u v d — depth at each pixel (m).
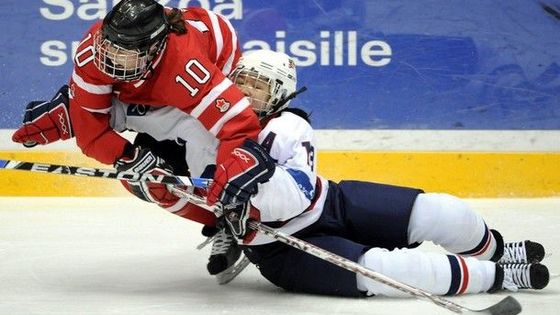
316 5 22.19
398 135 22.53
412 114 22.55
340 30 22.28
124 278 13.75
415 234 12.49
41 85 22.16
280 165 11.91
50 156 21.95
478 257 12.87
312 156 12.13
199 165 12.42
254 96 12.29
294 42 22.27
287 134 11.92
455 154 22.55
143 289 13.02
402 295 12.36
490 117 22.62
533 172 22.64
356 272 11.64
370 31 22.34
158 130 12.41
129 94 11.98
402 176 22.48
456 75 22.55
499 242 13.10
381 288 12.00
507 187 22.61
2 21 21.95
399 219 12.28
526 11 22.53
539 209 20.80
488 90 22.59
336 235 12.48
